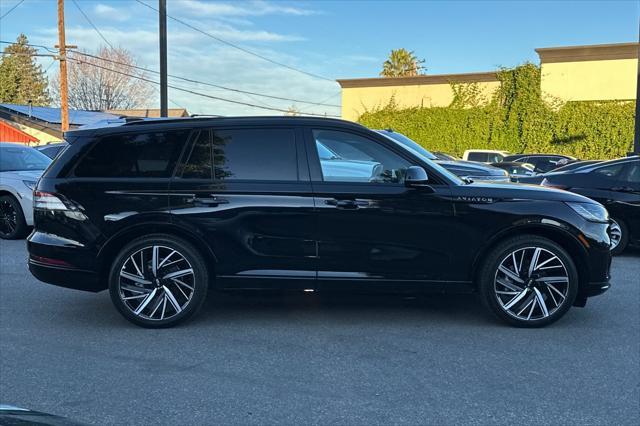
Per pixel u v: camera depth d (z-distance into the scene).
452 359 4.41
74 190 5.05
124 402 3.67
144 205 5.00
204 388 3.88
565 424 3.39
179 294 5.14
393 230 5.00
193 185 5.02
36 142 37.41
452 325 5.25
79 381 3.99
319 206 4.97
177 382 3.98
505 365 4.29
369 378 4.05
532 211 4.99
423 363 4.33
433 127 30.86
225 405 3.63
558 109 27.20
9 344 4.73
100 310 5.73
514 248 5.03
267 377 4.07
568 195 5.18
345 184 5.02
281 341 4.82
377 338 4.89
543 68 27.44
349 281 5.04
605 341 4.82
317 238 4.99
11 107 41.44
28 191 9.77
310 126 5.14
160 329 5.12
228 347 4.67
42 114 41.00
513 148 28.53
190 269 5.07
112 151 5.15
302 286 5.07
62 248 5.06
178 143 5.12
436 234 5.01
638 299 6.19
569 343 4.77
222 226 5.00
